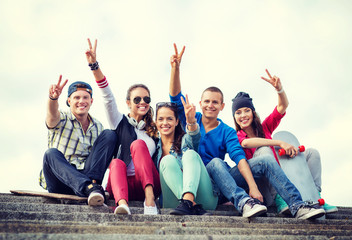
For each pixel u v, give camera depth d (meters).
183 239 3.34
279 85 6.38
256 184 5.32
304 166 5.60
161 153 5.51
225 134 5.82
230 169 5.47
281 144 5.67
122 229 3.51
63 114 5.62
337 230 4.10
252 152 6.02
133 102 5.77
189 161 4.93
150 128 5.74
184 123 6.16
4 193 4.96
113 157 5.51
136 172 4.98
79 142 5.55
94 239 3.18
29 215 3.92
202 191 5.07
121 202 4.53
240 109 6.27
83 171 5.23
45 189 5.32
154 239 3.27
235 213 5.09
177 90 6.21
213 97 5.94
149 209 4.64
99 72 5.52
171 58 6.24
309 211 4.76
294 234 3.96
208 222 4.11
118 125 5.62
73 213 4.07
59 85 5.30
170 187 4.93
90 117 5.83
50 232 3.36
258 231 3.89
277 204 5.39
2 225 3.29
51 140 5.56
